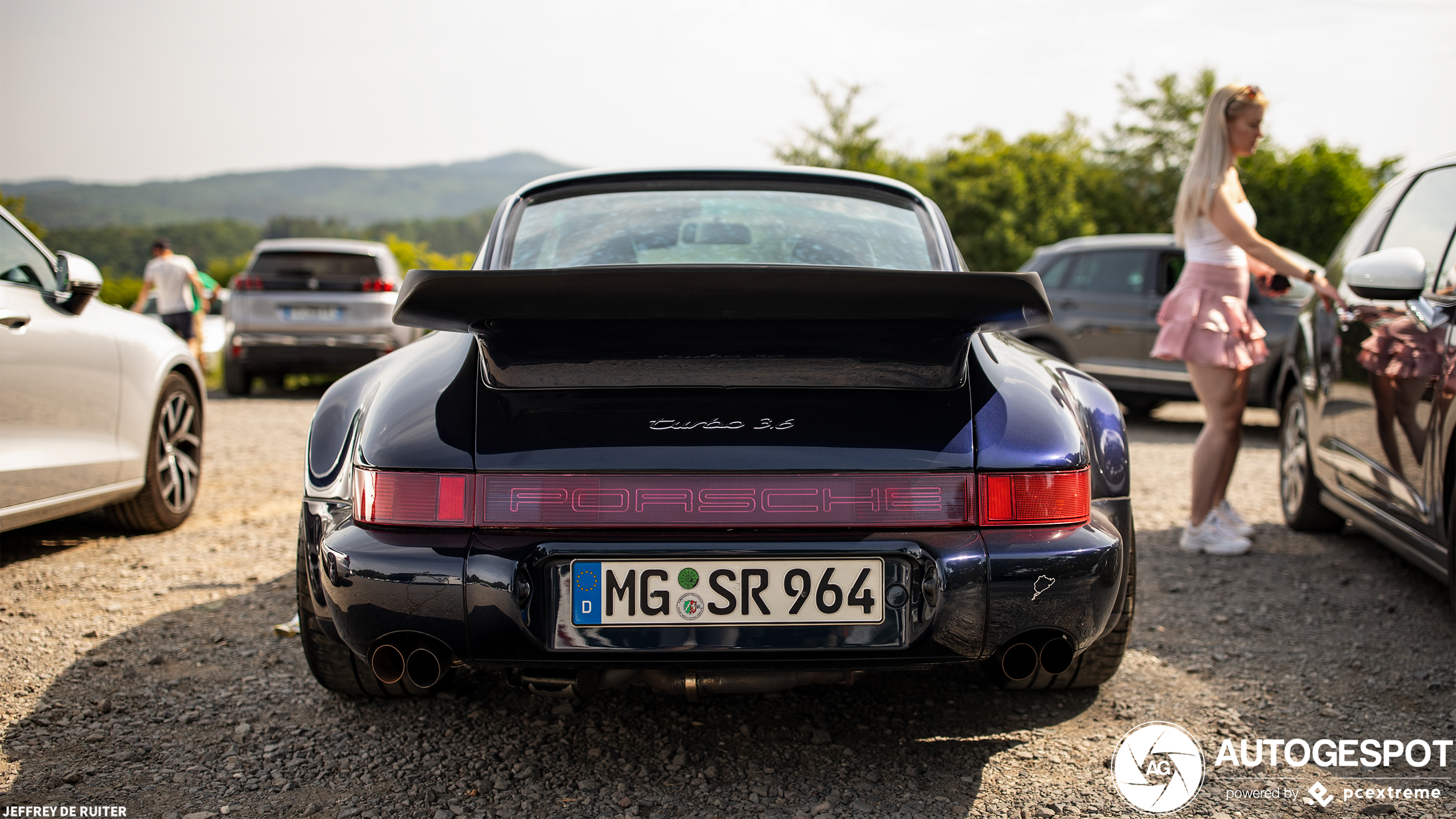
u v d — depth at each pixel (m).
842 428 1.97
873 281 1.84
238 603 3.54
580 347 1.98
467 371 2.11
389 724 2.55
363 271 11.29
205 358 14.76
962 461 1.97
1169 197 27.02
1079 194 27.62
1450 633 3.34
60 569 3.93
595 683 2.07
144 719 2.56
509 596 1.92
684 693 2.07
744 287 1.84
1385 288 3.34
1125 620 2.57
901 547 1.94
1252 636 3.31
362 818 2.08
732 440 1.95
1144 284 9.02
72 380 3.81
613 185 2.76
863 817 2.09
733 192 2.73
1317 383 4.37
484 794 2.19
